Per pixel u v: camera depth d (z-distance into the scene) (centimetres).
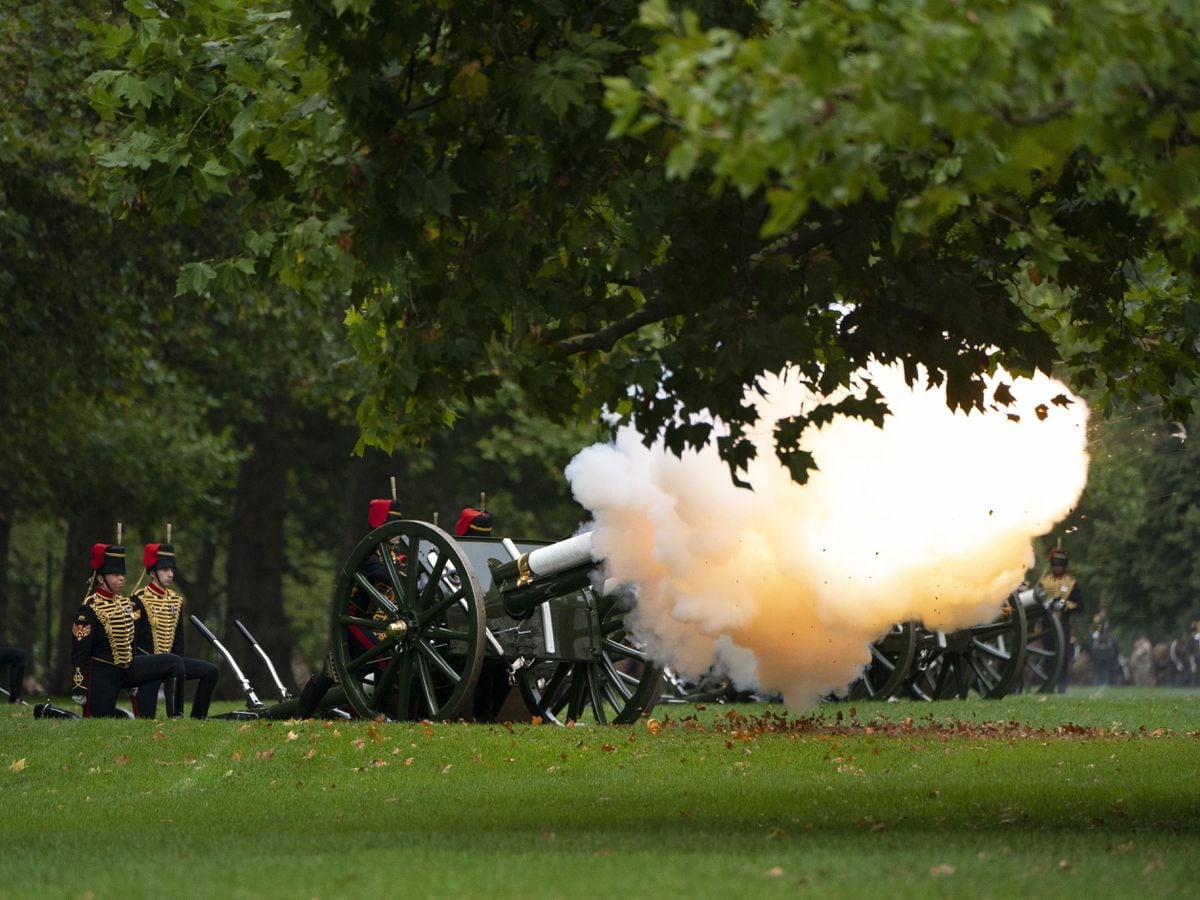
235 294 3747
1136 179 2716
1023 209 3472
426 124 3353
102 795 4412
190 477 12175
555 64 3130
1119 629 13838
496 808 3925
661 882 2564
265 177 3572
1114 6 2270
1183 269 3578
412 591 5275
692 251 3347
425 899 2447
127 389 10306
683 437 3425
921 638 7306
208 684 6025
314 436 13912
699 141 2297
